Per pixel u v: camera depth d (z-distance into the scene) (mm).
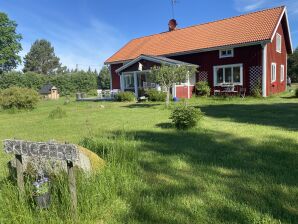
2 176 4566
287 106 14383
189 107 9094
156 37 31578
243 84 22078
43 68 109625
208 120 10477
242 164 5203
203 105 17062
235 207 3586
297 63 44719
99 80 56062
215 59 23531
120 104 20922
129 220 3424
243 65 21938
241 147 6348
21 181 3602
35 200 3477
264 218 3275
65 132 9484
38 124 11992
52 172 4004
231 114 12156
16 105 19234
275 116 11008
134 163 5105
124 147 5453
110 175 4219
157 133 8344
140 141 7270
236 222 3264
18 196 3582
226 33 24297
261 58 21016
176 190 4191
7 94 19109
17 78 48500
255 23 23516
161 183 4492
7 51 54500
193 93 24359
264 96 20953
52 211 3406
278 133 7586
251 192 4012
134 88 26297
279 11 23750
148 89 22859
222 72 23359
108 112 15430
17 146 3492
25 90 19672
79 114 15023
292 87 33250
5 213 3385
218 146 6508
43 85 50969
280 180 4367
